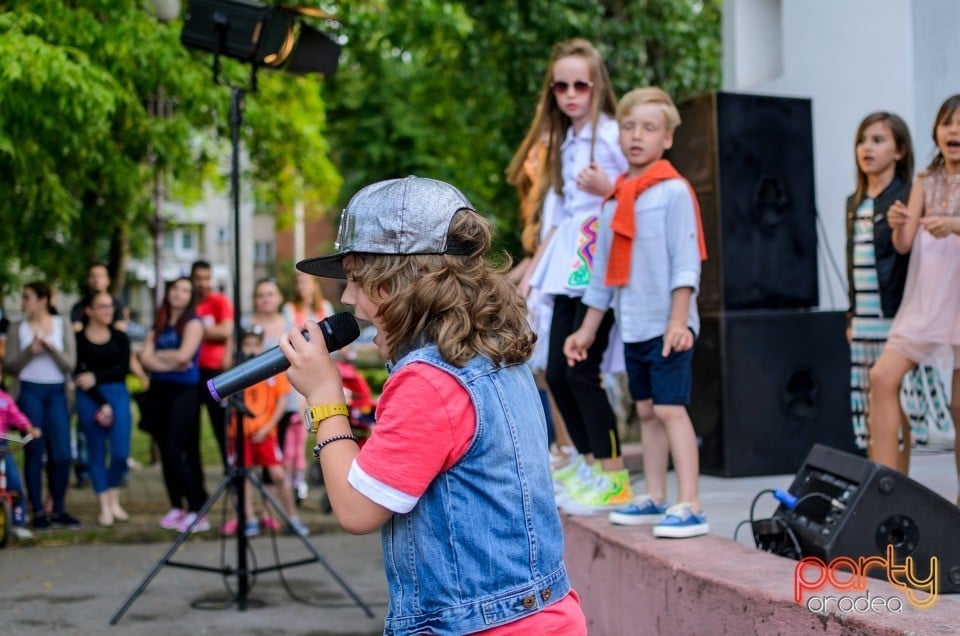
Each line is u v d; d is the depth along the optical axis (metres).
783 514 3.48
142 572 6.32
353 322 2.06
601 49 12.84
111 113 8.38
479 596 1.84
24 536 7.33
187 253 44.03
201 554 6.84
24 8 7.97
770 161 5.81
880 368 3.91
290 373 2.01
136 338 33.88
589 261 4.42
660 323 3.83
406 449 1.84
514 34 12.89
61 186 9.09
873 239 4.66
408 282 1.93
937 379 4.83
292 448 7.99
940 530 3.15
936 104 6.27
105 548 7.04
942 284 3.83
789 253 5.84
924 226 3.71
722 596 3.08
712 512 4.58
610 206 4.05
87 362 7.74
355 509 1.84
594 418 4.39
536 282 4.74
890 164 4.63
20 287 14.14
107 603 5.59
